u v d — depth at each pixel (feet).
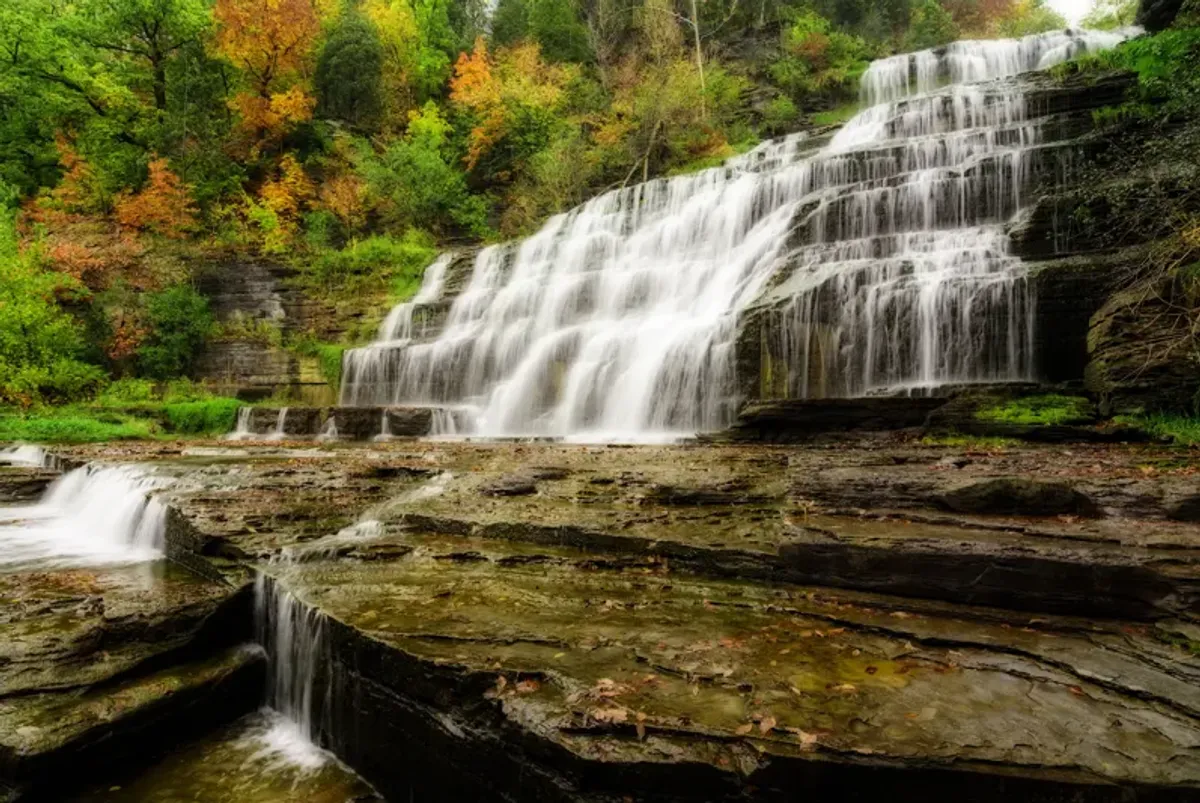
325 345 82.38
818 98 116.78
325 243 102.01
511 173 120.98
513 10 155.12
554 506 27.22
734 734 11.49
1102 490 21.07
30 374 68.85
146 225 96.89
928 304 41.91
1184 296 32.14
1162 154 40.83
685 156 110.42
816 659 14.57
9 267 72.79
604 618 17.42
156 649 19.22
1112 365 33.78
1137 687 12.41
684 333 51.96
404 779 15.28
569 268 81.66
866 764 10.46
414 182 110.52
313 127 125.90
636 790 11.14
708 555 20.81
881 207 54.75
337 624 17.39
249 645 21.33
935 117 71.97
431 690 14.66
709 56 135.23
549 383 61.62
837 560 18.80
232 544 25.12
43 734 15.11
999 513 20.80
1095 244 41.39
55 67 110.01
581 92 130.31
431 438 58.59
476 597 19.24
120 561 27.84
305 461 40.75
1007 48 97.25
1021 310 39.40
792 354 45.57
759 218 69.15
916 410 37.58
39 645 18.24
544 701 13.00
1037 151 49.11
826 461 29.63
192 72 112.78
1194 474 22.63
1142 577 15.33
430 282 91.56
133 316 81.61
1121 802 9.68
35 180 112.37
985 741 11.00
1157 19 69.10
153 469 37.01
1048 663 13.83
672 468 31.07
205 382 81.41
